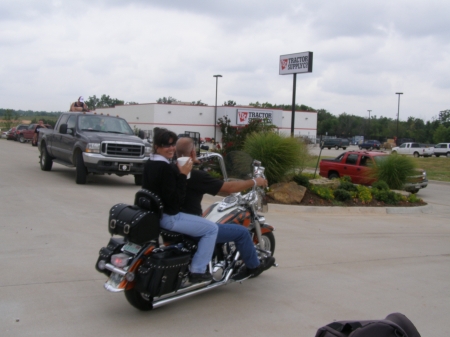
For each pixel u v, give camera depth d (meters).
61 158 15.73
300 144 13.24
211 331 4.55
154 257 4.54
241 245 5.26
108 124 15.39
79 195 12.03
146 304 4.84
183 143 5.03
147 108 61.72
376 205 13.55
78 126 14.84
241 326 4.69
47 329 4.42
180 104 62.09
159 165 4.69
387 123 122.88
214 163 8.70
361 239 9.12
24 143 42.22
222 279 5.23
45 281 5.68
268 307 5.24
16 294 5.23
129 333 4.42
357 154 19.47
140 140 14.52
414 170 17.67
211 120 64.00
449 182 24.55
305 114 70.56
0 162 19.91
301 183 13.17
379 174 17.53
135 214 4.53
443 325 5.00
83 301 5.14
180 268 4.70
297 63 20.50
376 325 3.00
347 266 7.08
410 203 14.45
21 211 9.65
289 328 4.69
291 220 10.66
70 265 6.32
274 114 65.56
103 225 8.74
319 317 5.02
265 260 5.72
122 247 4.69
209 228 4.88
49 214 9.48
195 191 5.02
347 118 116.88
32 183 13.78
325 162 20.59
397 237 9.59
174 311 5.01
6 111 74.06
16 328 4.41
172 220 4.75
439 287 6.29
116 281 4.52
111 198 11.84
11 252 6.79
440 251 8.50
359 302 5.55
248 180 5.31
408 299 5.75
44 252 6.86
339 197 13.16
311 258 7.42
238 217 5.44
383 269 7.04
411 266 7.31
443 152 54.72
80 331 4.41
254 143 13.03
